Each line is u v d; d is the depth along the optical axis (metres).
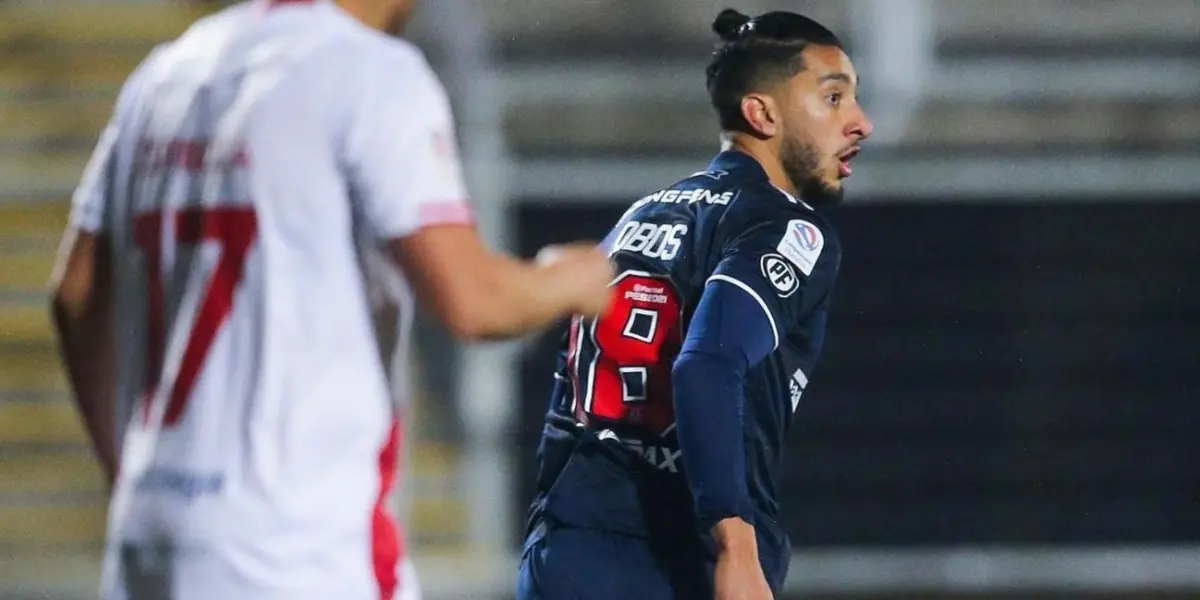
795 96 11.75
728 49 11.92
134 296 8.16
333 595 7.65
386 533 7.88
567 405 11.81
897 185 25.70
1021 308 25.62
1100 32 26.08
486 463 24.69
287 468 7.68
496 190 25.58
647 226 11.68
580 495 11.45
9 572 24.03
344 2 8.34
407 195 7.64
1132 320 25.61
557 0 26.06
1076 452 25.44
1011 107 25.97
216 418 7.75
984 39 26.11
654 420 11.33
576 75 25.94
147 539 7.79
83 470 24.69
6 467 24.62
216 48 8.17
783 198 11.39
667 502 11.30
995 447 25.45
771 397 11.28
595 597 11.26
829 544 25.28
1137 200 25.75
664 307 11.33
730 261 10.88
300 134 7.77
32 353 25.09
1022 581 25.02
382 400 7.93
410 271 7.70
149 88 8.32
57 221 25.55
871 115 25.89
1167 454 25.42
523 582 11.67
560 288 7.89
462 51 25.80
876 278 25.69
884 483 25.39
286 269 7.75
